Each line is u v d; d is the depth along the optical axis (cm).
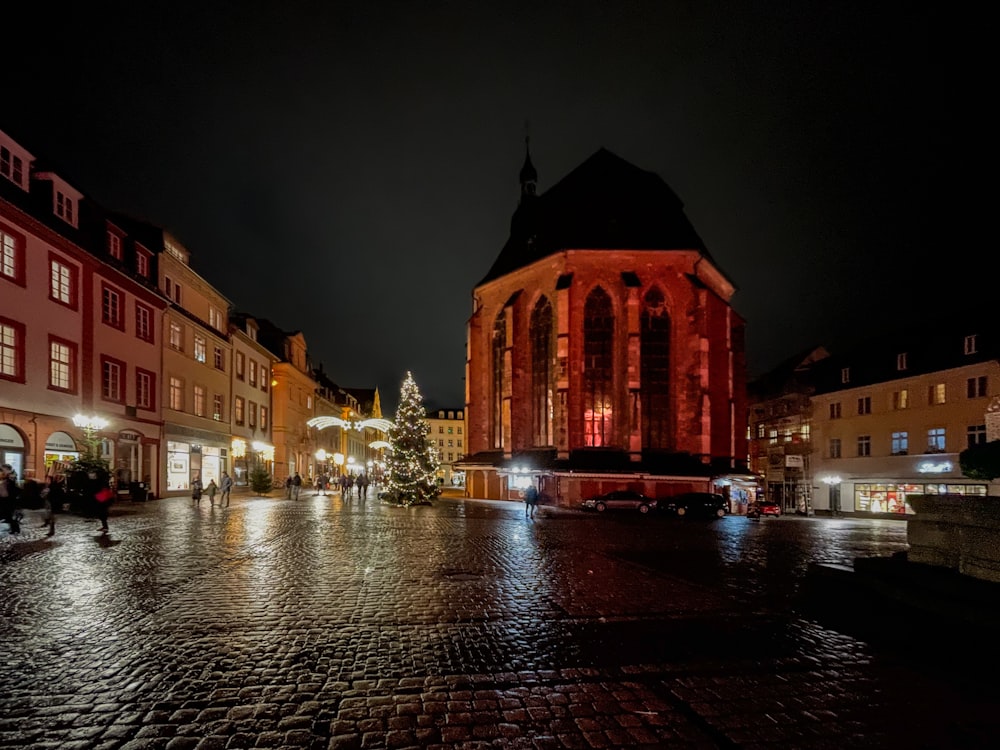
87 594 886
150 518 2127
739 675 574
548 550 1529
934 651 641
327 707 488
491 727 456
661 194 4791
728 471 4066
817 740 441
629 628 743
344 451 8262
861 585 820
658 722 469
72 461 2205
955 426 3972
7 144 2258
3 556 1224
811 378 5350
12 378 2205
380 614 797
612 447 4050
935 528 788
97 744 419
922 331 4412
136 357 3069
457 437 14012
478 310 4991
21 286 2256
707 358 4041
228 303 4316
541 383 4381
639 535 2086
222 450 4216
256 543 1509
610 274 4178
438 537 1775
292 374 5794
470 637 694
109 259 2808
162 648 636
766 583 1091
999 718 483
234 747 417
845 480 4781
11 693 510
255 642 662
